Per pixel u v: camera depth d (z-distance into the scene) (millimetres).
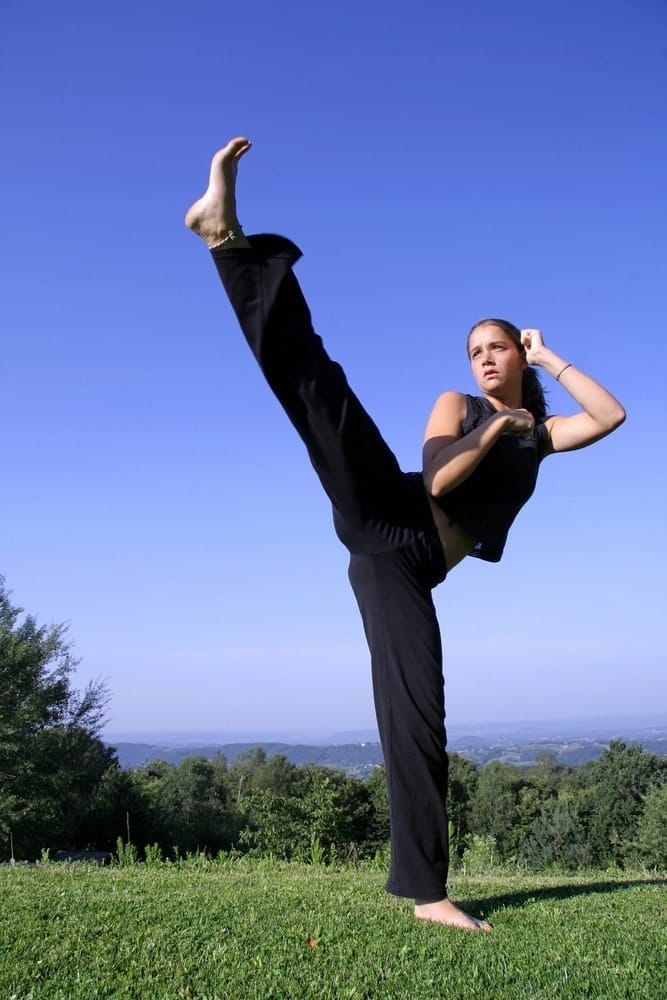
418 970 2111
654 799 31734
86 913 2668
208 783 58719
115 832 25328
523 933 2529
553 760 79062
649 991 1973
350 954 2242
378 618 2758
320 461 2643
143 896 3061
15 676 23172
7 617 24172
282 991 1929
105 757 26719
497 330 3119
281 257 2602
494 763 52719
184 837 25922
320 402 2566
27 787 22281
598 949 2336
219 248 2590
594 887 3617
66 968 2078
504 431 2639
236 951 2240
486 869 6992
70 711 24719
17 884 3445
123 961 2143
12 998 1859
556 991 1960
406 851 2682
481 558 3016
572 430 3070
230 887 3480
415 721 2699
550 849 34562
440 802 2709
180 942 2316
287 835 28750
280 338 2582
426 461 2811
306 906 2881
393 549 2736
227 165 2533
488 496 2863
